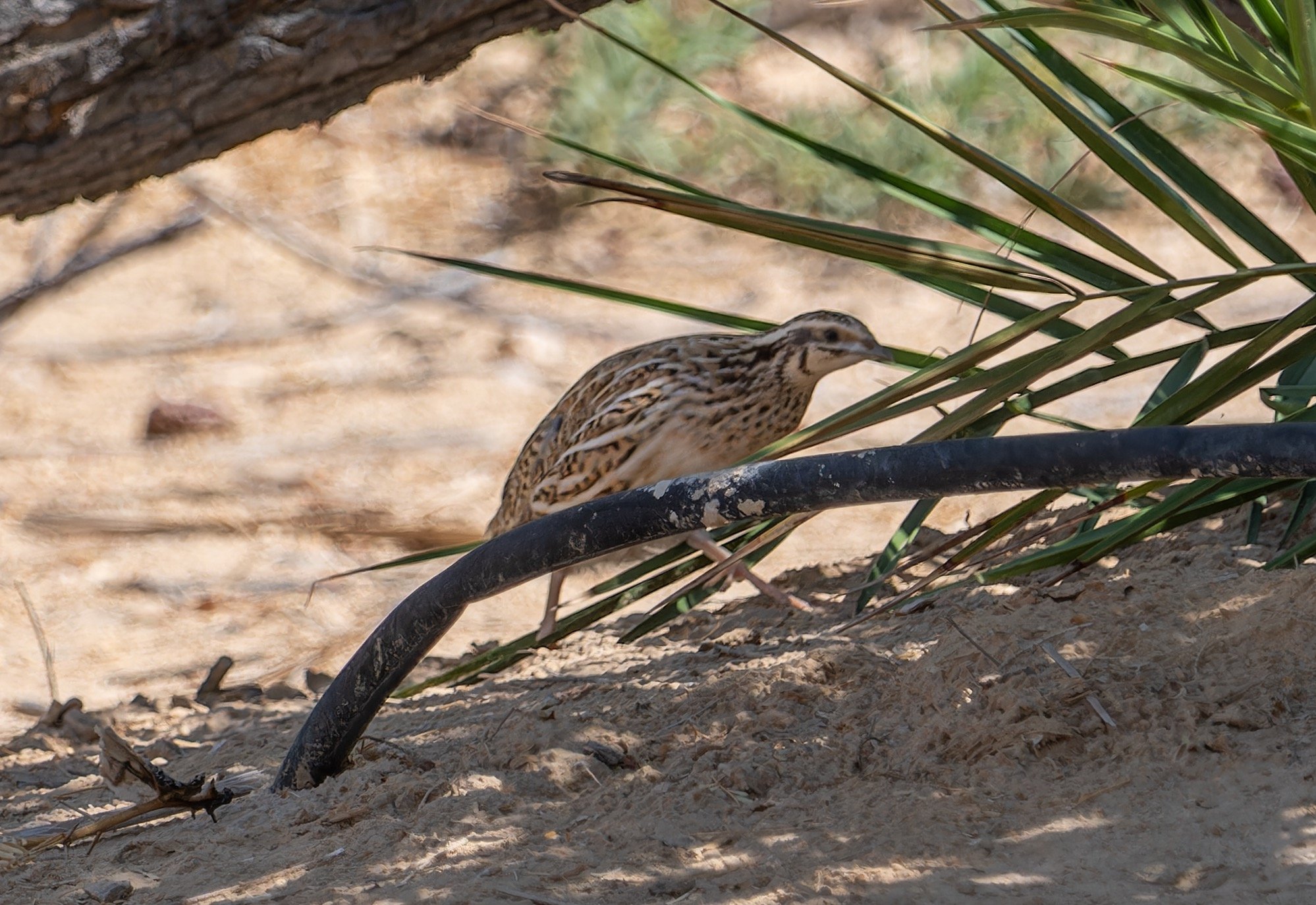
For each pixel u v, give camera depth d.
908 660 7.34
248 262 23.05
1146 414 6.27
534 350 20.20
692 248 23.62
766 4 28.12
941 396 5.86
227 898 5.70
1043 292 6.33
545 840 5.83
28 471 17.33
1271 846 5.18
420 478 16.80
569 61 26.77
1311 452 4.82
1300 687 6.13
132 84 7.83
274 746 8.65
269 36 7.83
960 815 5.65
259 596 14.17
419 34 7.95
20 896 6.12
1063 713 6.23
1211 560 7.79
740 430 9.14
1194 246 22.14
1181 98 6.14
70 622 13.69
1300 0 5.68
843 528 14.29
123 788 7.85
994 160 6.46
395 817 6.29
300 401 19.06
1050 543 8.99
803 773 6.22
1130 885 5.07
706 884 5.34
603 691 7.86
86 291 22.17
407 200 24.70
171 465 17.48
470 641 12.32
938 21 26.70
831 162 6.92
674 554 7.92
